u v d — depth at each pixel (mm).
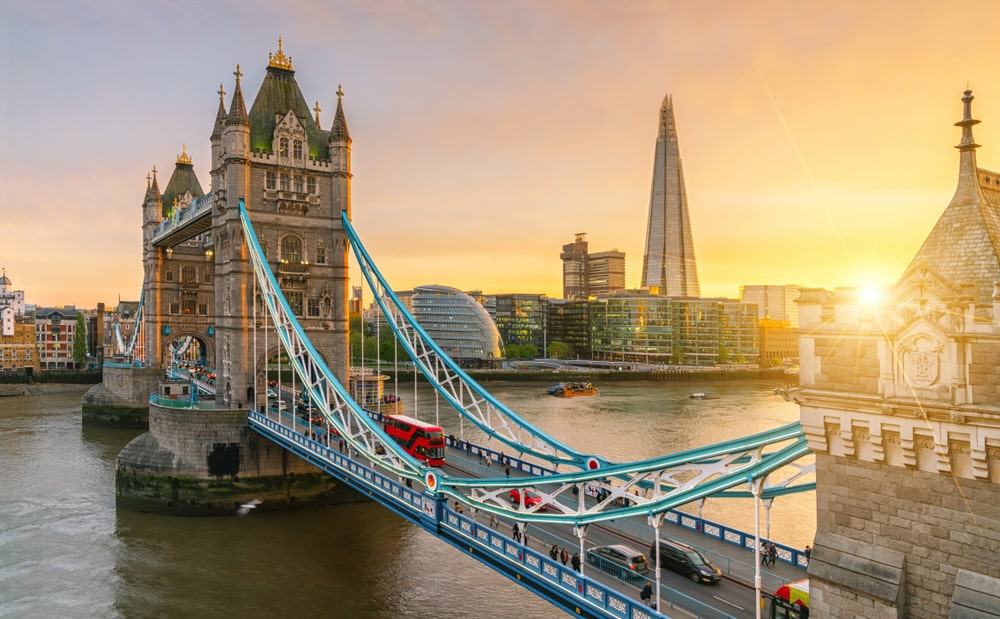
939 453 20125
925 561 20578
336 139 84812
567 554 36938
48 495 76438
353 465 52844
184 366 154500
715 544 39812
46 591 51188
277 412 81250
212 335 126250
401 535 63500
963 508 19828
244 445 72188
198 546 60625
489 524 44469
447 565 56219
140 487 71375
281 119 82438
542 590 34250
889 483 21453
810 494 72500
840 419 22344
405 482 55562
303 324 82562
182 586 52031
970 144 22516
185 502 70438
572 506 48719
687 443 102812
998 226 22219
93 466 89250
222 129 81688
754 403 158375
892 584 20875
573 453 51844
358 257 83250
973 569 19594
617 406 152125
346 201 85188
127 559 57406
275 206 81812
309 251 83688
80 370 197375
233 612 47906
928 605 20422
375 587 51969
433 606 48844
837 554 22469
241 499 71375
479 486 39781
